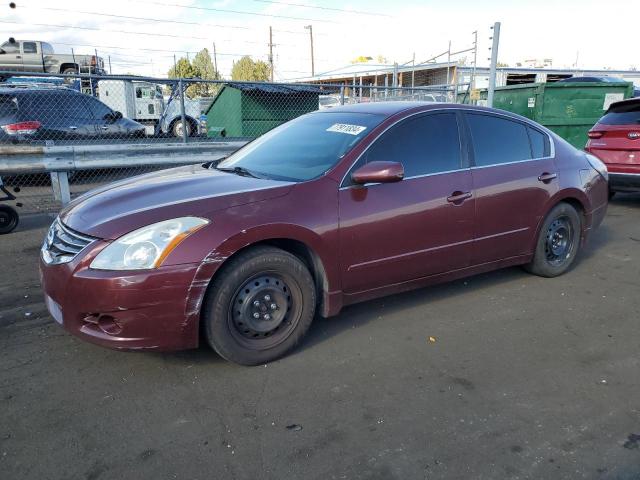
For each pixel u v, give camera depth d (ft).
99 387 10.01
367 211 11.71
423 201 12.55
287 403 9.52
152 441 8.46
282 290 10.84
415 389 10.00
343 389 10.00
